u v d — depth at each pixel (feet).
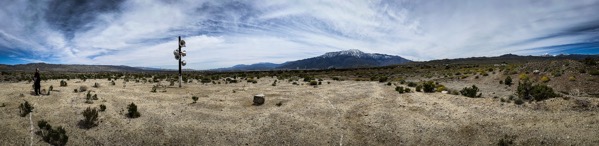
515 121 41.32
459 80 138.00
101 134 41.37
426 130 41.55
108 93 73.36
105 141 39.47
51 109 52.11
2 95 64.03
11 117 46.32
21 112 48.73
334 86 98.48
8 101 57.57
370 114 50.29
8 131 40.42
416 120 45.62
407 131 41.78
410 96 64.80
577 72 103.40
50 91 73.31
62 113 49.70
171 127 44.45
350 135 41.83
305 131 43.32
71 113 49.88
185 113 52.24
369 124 45.37
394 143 38.91
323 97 68.18
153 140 40.19
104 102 60.44
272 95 72.90
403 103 57.57
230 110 55.16
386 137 40.55
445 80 141.28
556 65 117.70
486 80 126.82
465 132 39.81
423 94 66.85
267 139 41.04
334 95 71.26
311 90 83.71
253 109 56.08
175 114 51.37
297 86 100.94
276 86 101.91
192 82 125.39
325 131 43.21
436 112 49.03
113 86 92.79
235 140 40.75
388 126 43.98
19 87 81.46
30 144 37.06
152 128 43.80
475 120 43.14
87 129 42.93
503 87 101.24
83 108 53.57
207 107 57.57
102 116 48.88
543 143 34.45
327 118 49.11
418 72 227.40
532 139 35.55
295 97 68.90
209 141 40.40
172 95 73.10
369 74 230.07
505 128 39.17
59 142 37.68
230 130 43.83
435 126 42.52
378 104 58.03
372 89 83.66
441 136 39.42
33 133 40.32
